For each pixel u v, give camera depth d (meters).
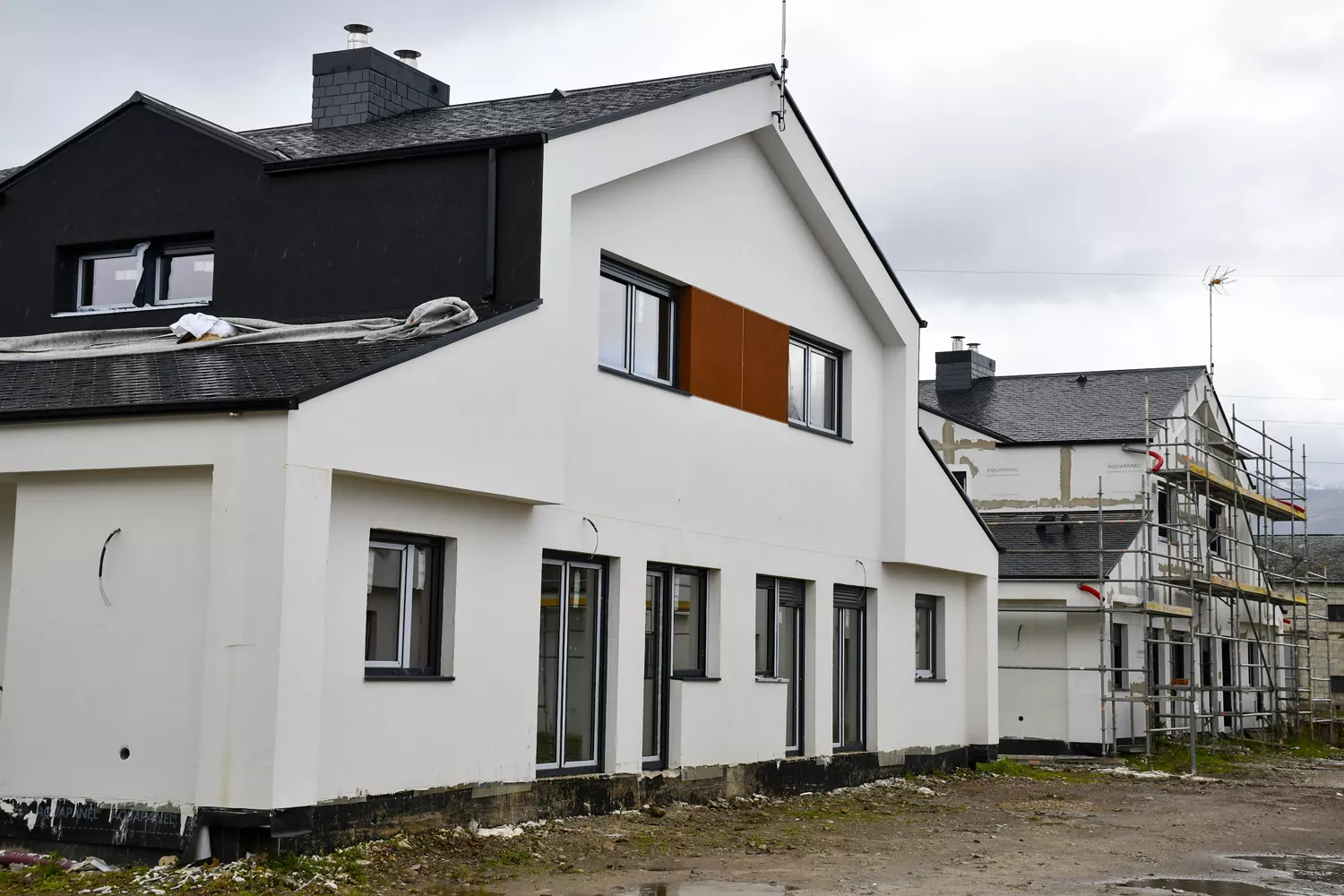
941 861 12.20
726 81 15.69
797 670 17.56
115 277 14.73
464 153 12.95
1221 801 18.73
